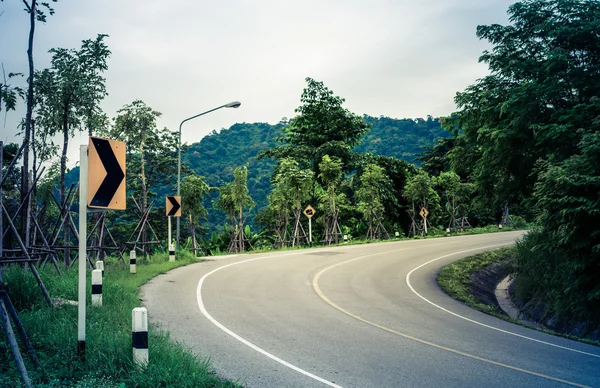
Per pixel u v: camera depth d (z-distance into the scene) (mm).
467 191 47031
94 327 7789
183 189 33094
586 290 14531
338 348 8367
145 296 12438
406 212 50781
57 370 5957
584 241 13406
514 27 19156
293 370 7020
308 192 36281
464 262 23938
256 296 13141
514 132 17891
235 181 33500
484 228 50062
